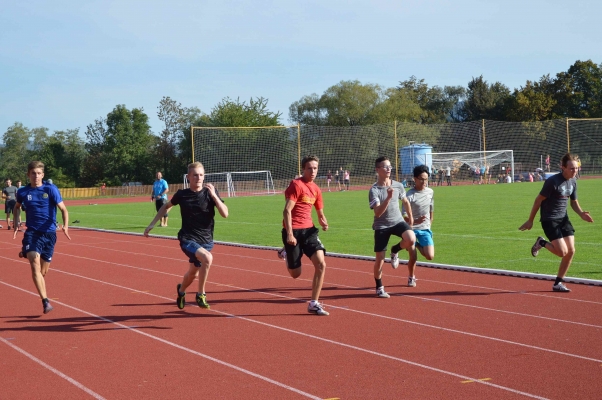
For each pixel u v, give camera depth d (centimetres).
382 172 857
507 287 918
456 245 1384
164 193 2195
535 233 1578
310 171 779
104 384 522
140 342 656
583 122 5031
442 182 4866
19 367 573
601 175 4975
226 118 6288
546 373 529
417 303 823
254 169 4906
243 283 1008
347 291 921
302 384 512
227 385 514
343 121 6962
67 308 833
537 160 5144
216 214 2561
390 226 867
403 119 6894
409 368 549
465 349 605
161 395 493
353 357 586
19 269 1223
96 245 1639
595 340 630
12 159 8662
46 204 809
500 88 8550
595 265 1077
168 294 925
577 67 7050
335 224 1966
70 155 7819
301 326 711
